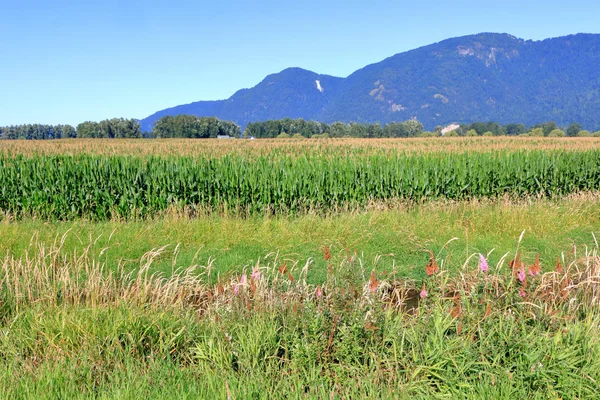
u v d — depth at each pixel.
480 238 9.59
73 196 13.30
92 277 6.12
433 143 58.53
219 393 3.42
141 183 13.48
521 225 10.37
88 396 3.47
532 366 3.56
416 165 15.52
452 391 3.47
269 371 3.81
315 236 9.44
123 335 4.39
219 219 10.90
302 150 37.41
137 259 7.75
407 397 3.39
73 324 4.49
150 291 6.10
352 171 14.49
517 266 4.54
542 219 10.76
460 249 8.91
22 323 4.77
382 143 58.91
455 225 10.45
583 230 10.71
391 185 14.64
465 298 4.41
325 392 3.50
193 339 4.49
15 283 5.74
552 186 16.33
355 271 5.43
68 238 8.48
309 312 4.26
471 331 4.03
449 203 13.87
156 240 8.77
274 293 5.08
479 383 3.52
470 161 15.77
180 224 9.88
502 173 15.65
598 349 3.81
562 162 16.58
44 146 47.78
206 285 7.04
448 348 3.76
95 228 9.73
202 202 13.01
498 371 3.57
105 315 4.74
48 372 3.70
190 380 3.71
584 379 3.50
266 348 4.07
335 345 4.10
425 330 4.09
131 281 6.60
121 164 13.85
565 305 4.92
